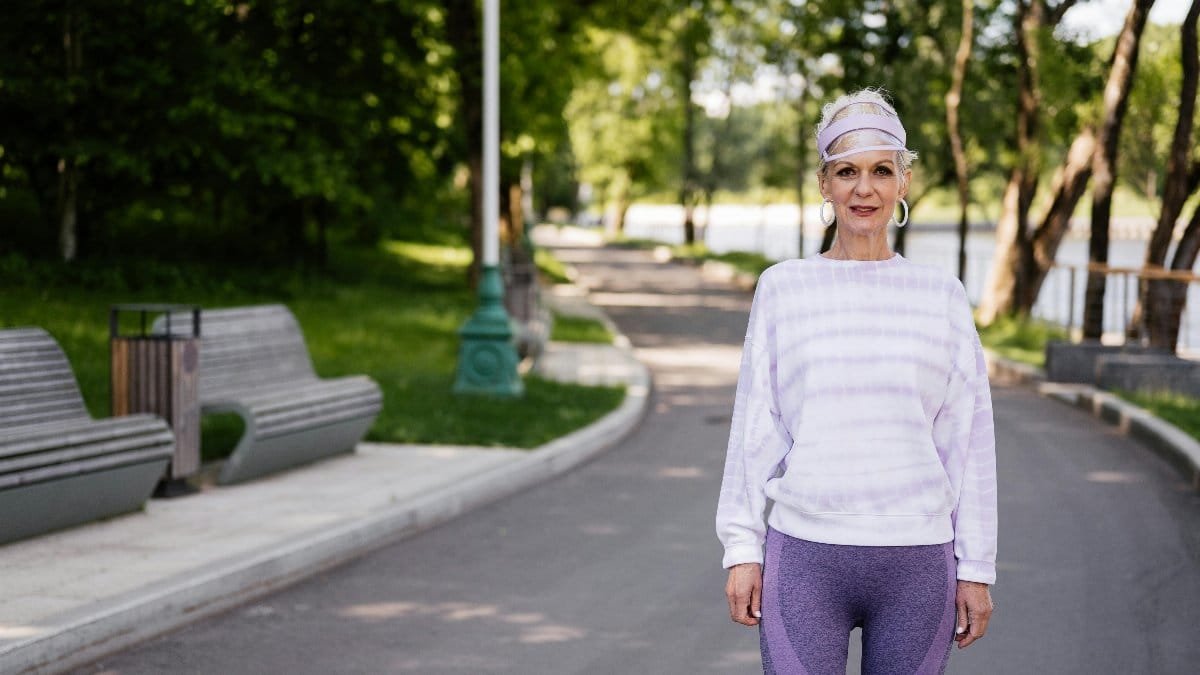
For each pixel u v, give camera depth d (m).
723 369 18.86
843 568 2.96
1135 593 6.90
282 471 9.67
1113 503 9.38
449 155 28.39
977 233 87.44
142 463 7.73
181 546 7.11
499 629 6.18
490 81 13.67
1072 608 6.61
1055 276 24.53
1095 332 17.30
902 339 2.98
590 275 44.12
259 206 25.67
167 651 5.76
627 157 69.50
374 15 23.59
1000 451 11.81
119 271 19.33
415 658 5.72
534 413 12.73
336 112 23.81
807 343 3.01
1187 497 9.62
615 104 66.38
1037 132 23.36
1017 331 22.70
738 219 137.12
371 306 22.58
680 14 31.61
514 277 19.11
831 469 2.97
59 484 7.08
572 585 7.02
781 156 42.44
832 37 30.25
